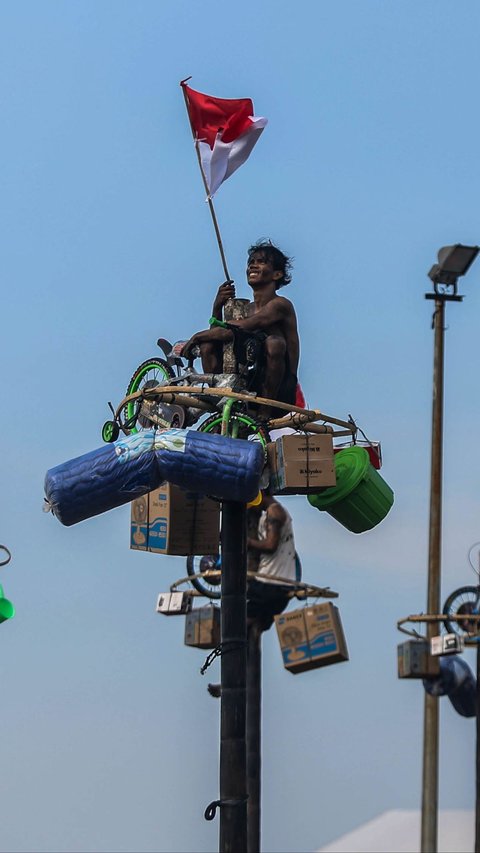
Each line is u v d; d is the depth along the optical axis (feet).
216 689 225.97
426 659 227.20
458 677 231.09
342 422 140.87
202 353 142.72
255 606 227.61
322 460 136.05
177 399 140.15
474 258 182.60
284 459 135.64
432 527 228.84
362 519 148.46
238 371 140.67
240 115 145.48
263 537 223.51
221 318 144.77
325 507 147.95
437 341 225.56
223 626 139.54
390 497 149.79
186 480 134.51
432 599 227.61
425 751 229.04
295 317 143.74
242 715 138.00
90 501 136.67
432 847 215.31
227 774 136.98
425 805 222.69
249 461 132.77
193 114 145.79
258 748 231.09
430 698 231.30
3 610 143.02
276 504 223.92
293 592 223.51
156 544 153.89
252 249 146.20
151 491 151.33
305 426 141.79
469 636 221.87
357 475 146.10
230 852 135.54
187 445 133.80
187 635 228.02
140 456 134.92
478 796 213.25
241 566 140.05
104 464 135.74
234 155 145.48
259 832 229.04
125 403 142.20
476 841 209.87
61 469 137.08
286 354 142.72
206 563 225.35
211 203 144.97
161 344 147.54
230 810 136.15
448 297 184.44
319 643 218.38
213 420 141.79
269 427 140.05
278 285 145.69
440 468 228.02
